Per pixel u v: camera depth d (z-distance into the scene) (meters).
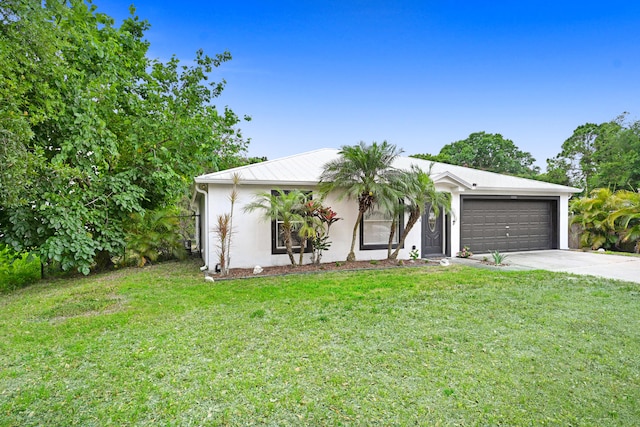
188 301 5.77
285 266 9.29
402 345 3.84
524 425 2.48
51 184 7.71
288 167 10.60
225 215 8.36
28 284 8.78
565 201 13.23
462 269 8.64
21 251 8.29
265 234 9.38
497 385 3.00
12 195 5.93
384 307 5.28
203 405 2.73
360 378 3.12
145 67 12.75
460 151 39.41
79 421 2.56
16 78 6.12
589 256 11.27
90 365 3.44
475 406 2.70
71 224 7.96
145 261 10.55
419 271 8.43
